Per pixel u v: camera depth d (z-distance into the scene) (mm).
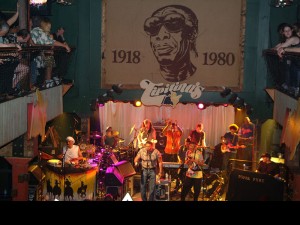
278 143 16203
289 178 13680
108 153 14852
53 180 13758
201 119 17453
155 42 16672
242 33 16562
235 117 17172
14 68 11406
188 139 15102
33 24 14156
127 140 17500
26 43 12117
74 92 16953
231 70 16688
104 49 16750
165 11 16562
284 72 14484
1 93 10867
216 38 16594
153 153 14023
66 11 16734
